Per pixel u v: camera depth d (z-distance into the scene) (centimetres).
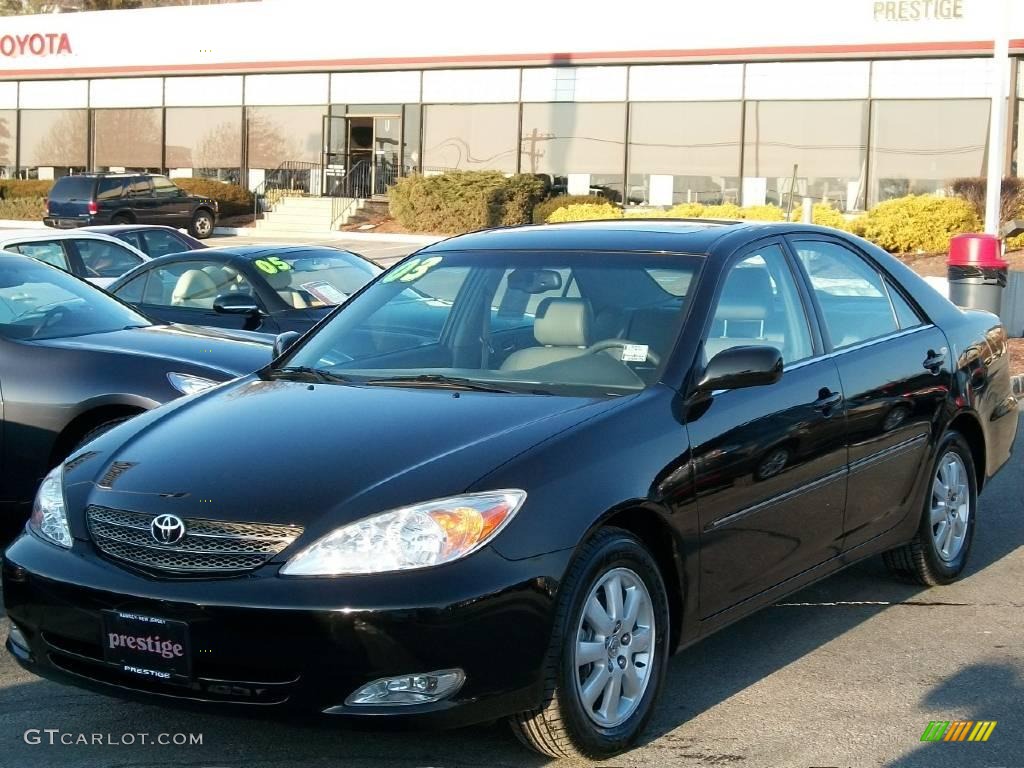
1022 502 788
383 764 418
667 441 439
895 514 569
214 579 388
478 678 379
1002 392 658
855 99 3006
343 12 3600
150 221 3219
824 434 509
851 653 527
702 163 3189
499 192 3175
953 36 2869
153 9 3891
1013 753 428
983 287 1247
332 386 493
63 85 4128
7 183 4000
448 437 423
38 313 731
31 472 664
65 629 412
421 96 3550
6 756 427
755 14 3059
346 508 390
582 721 403
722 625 470
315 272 1057
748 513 470
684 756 423
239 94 3834
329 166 3719
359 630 372
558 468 406
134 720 458
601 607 411
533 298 513
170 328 765
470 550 382
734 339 494
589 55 3259
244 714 385
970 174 2917
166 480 418
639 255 517
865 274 588
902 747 432
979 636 549
